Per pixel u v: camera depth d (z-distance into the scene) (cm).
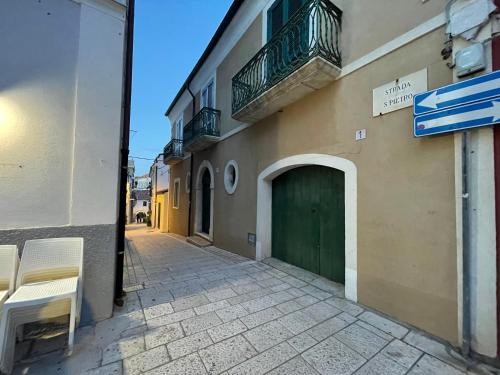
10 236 227
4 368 176
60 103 257
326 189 410
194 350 215
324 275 408
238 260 556
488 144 206
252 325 258
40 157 245
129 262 545
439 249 237
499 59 201
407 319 261
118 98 291
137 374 185
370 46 311
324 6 338
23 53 242
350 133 332
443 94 229
